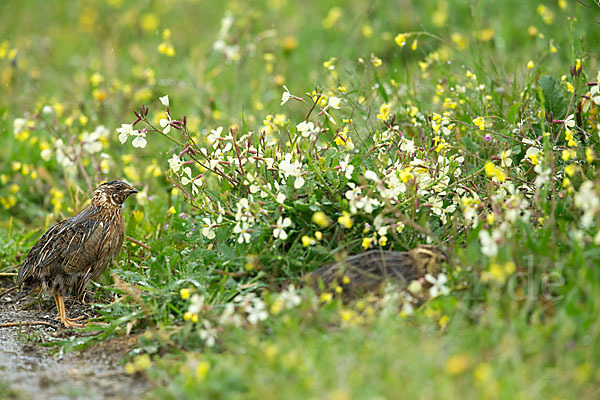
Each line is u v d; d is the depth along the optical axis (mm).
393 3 19547
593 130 10992
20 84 18219
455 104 12023
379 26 18781
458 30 18031
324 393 6773
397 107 13391
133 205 13469
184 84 16500
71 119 14133
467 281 8492
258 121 14602
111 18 22594
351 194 9023
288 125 11953
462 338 7605
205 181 12180
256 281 9477
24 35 22359
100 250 10883
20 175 14797
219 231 10023
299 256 9570
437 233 9648
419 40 17609
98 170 13523
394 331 7605
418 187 9750
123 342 9227
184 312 9352
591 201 8008
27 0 24453
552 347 7355
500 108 12398
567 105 11562
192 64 17766
